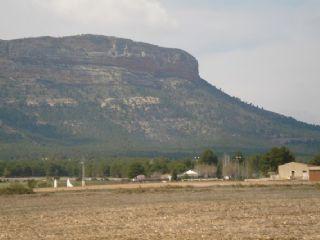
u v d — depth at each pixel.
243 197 117.25
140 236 58.41
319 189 145.12
